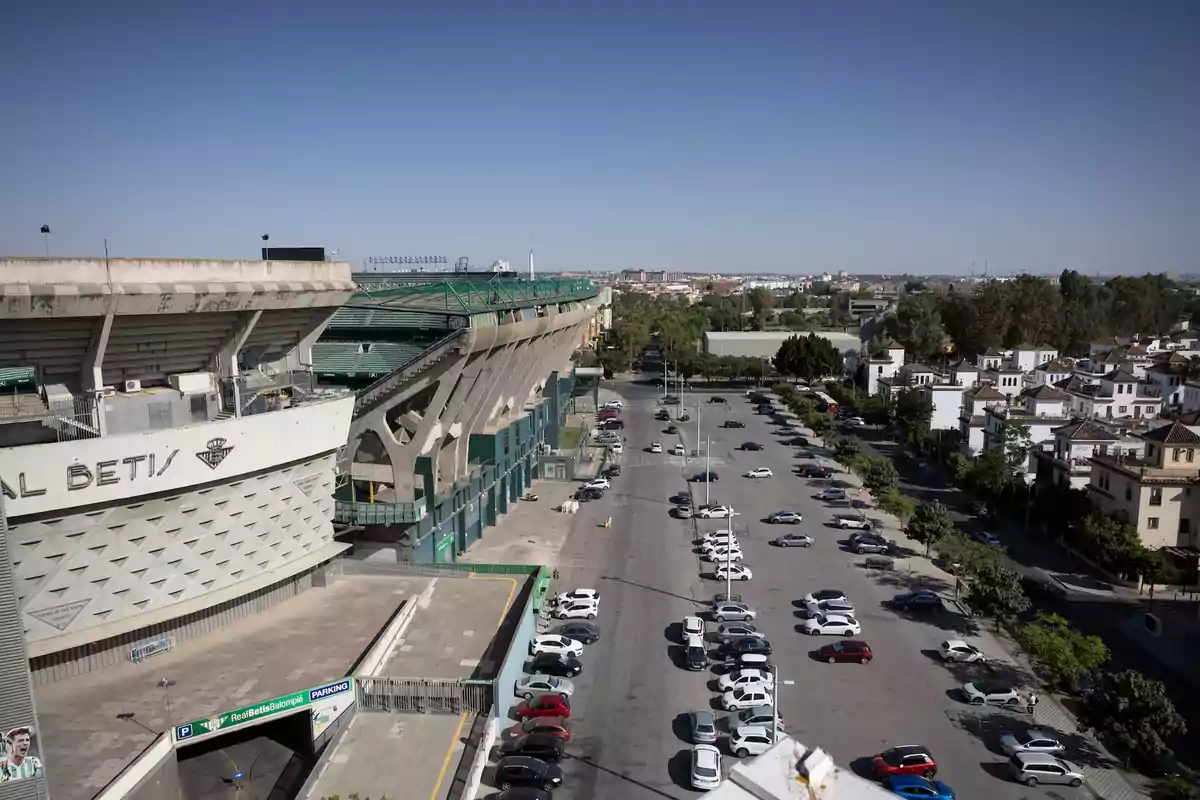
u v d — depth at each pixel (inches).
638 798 1419.8
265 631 1785.2
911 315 6978.4
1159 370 4771.2
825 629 2076.8
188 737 1337.4
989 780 1480.1
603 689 1807.3
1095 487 2714.1
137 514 1507.1
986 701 1743.4
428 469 2425.0
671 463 4065.0
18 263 1285.7
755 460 4121.6
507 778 1429.6
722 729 1646.2
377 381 2316.7
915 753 1494.8
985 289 7278.5
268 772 1457.9
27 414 1412.4
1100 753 1569.9
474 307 2471.7
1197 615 2180.1
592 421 4958.2
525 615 1904.5
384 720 1526.8
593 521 3088.1
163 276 1496.1
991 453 3292.3
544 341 3363.7
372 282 3841.0
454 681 1550.2
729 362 6619.1
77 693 1477.6
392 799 1278.3
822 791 684.7
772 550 2758.4
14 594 1048.8
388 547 2351.1
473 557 2669.8
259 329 1860.2
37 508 1344.7
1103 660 1718.8
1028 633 1793.8
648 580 2474.2
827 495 3371.1
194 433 1535.4
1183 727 1471.5
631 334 7268.7
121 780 1192.2
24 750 1056.8
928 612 2233.0
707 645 2026.3
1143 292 7741.1
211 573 1694.1
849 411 5408.5
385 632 1753.2
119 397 1581.0
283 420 1727.4
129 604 1551.4
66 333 1440.7
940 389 4461.1
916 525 2655.0
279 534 1850.4
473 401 2672.2
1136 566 2345.0
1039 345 6791.3
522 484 3457.2
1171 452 2519.7
